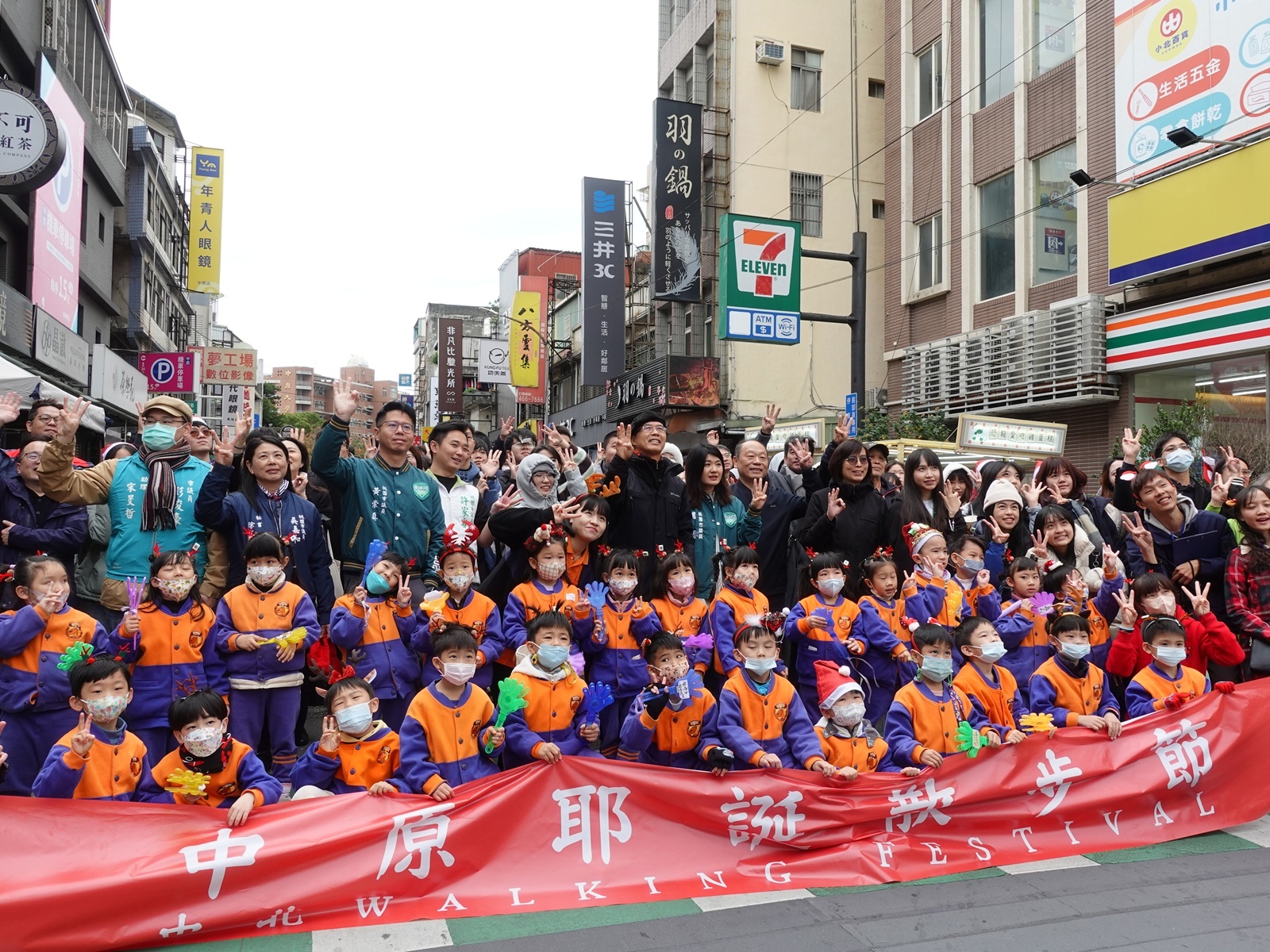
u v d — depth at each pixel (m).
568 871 4.00
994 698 4.95
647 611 5.12
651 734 4.46
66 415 5.05
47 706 4.32
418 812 3.84
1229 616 5.60
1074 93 14.36
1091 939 3.61
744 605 5.34
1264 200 10.65
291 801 3.76
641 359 26.75
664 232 19.94
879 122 21.55
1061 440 11.79
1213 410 11.92
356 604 4.76
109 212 24.33
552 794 4.07
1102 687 5.22
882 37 21.67
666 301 22.41
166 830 3.57
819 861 4.21
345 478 5.56
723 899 3.97
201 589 5.36
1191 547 5.89
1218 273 11.86
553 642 4.52
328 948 3.47
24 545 5.19
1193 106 11.66
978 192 16.58
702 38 21.92
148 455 5.32
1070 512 6.43
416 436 6.14
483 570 6.21
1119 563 5.69
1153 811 4.80
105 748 3.87
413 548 5.66
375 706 4.24
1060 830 4.61
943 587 5.61
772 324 13.93
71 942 3.32
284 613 4.86
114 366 20.86
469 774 4.27
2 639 4.23
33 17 17.14
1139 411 13.23
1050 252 15.02
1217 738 4.98
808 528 6.21
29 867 3.39
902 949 3.53
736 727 4.52
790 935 3.63
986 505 6.31
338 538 5.68
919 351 17.17
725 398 20.80
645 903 3.92
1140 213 12.34
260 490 5.52
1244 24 10.97
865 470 6.12
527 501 5.32
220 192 34.03
